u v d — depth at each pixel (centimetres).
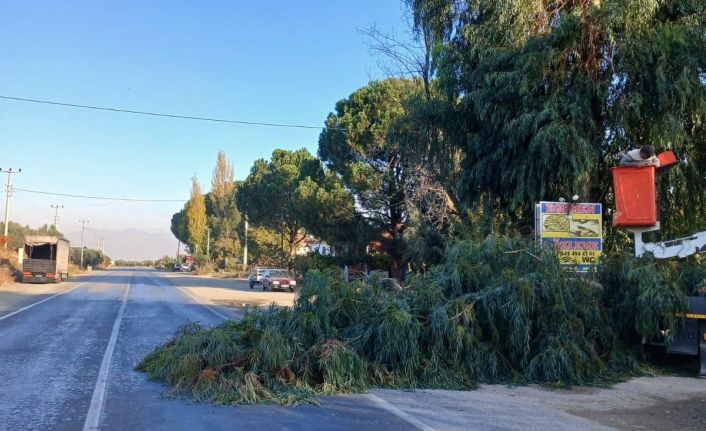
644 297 1002
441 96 1841
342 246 3681
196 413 725
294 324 973
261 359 863
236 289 4234
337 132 3419
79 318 1942
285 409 754
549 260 1048
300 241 5944
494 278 1039
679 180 1471
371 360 945
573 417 725
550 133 1388
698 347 1005
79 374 977
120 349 1268
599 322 1046
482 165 1638
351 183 3381
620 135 1536
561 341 957
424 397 834
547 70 1473
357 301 1029
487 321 991
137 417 702
